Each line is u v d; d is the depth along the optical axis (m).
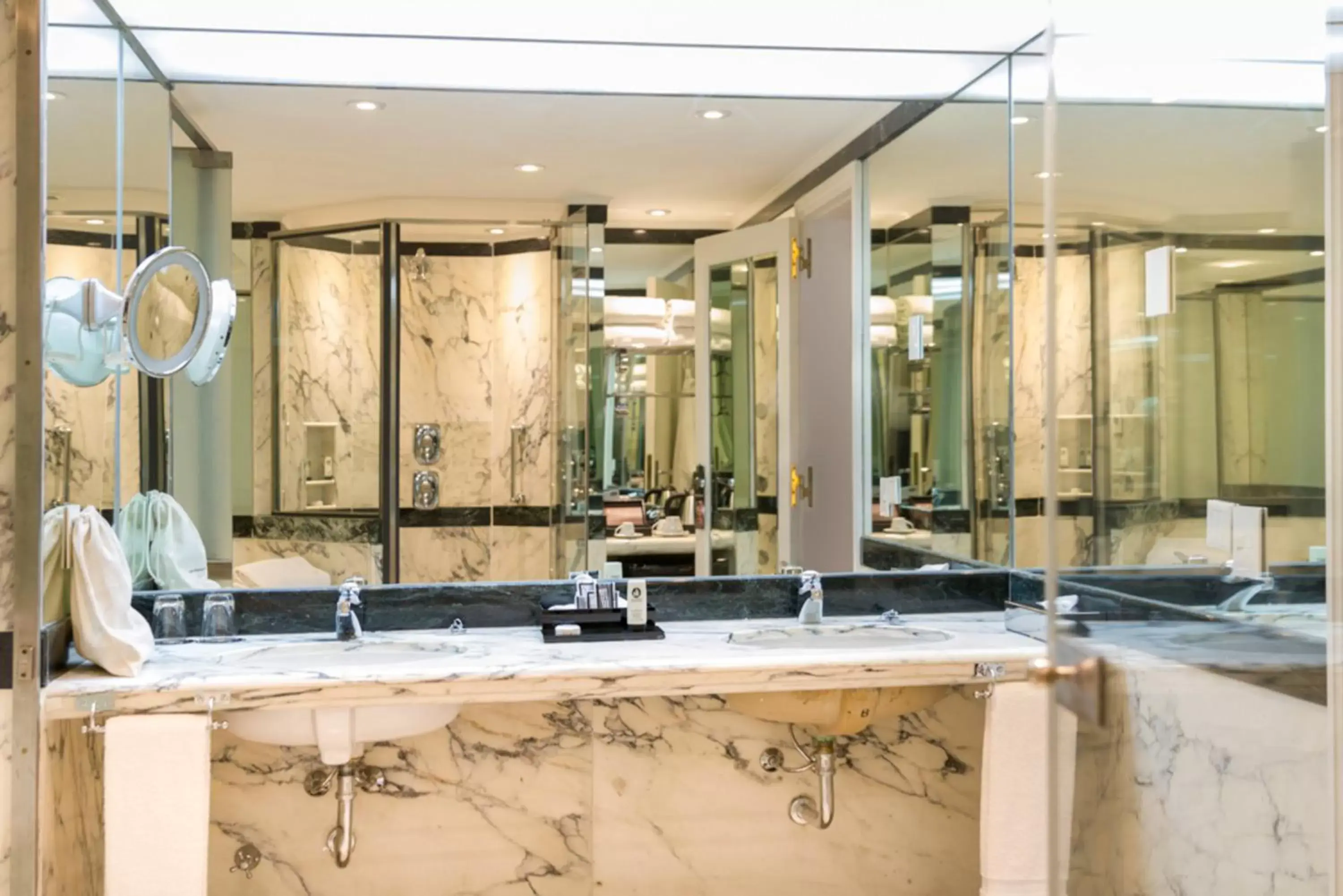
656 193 3.22
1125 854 1.68
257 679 2.43
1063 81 1.76
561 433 3.19
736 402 3.29
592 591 3.07
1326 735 1.40
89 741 2.77
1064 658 1.71
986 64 3.24
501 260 3.16
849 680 2.63
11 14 2.38
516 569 3.16
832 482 3.35
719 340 3.27
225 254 3.04
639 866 3.06
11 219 2.38
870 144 3.30
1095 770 1.68
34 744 2.35
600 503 3.20
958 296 3.33
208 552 3.02
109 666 2.48
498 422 3.16
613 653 2.71
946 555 3.37
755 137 3.26
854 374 3.35
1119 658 1.68
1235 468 1.62
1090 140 1.80
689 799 3.07
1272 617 1.51
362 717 2.53
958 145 3.30
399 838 2.99
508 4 2.86
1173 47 1.70
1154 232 1.78
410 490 3.13
